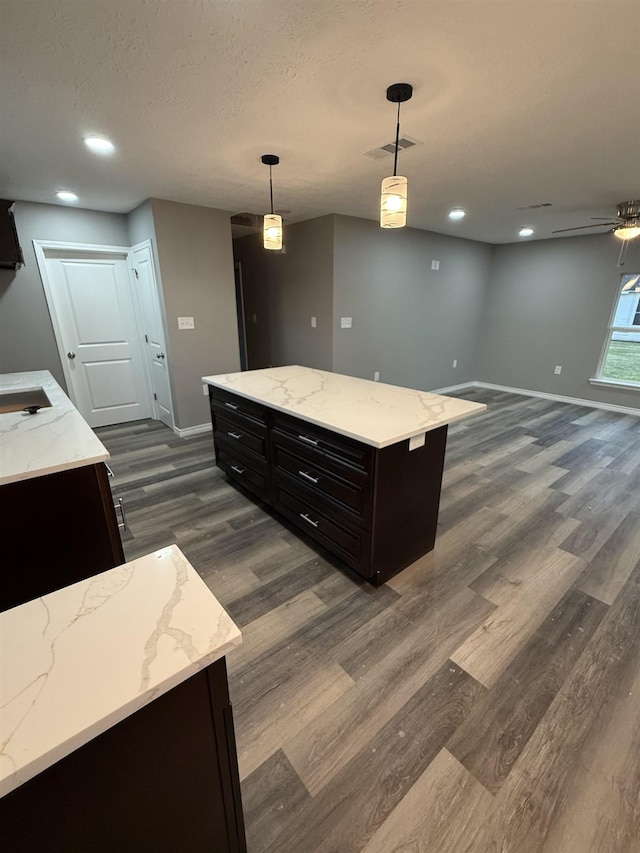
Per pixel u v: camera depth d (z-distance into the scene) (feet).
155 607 2.33
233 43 4.69
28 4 3.98
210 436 13.79
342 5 4.09
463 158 8.45
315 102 6.07
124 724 1.90
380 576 6.48
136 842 2.19
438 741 4.25
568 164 8.86
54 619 2.24
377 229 15.10
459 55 4.95
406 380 18.30
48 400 8.38
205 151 7.99
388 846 3.42
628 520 8.57
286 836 3.49
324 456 6.54
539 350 19.58
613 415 16.70
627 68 5.19
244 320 20.20
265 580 6.72
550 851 3.37
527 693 4.77
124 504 9.23
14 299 12.19
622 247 16.17
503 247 20.06
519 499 9.49
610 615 5.98
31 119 6.52
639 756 4.10
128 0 3.97
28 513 4.60
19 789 1.69
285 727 4.39
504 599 6.28
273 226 8.44
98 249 13.28
